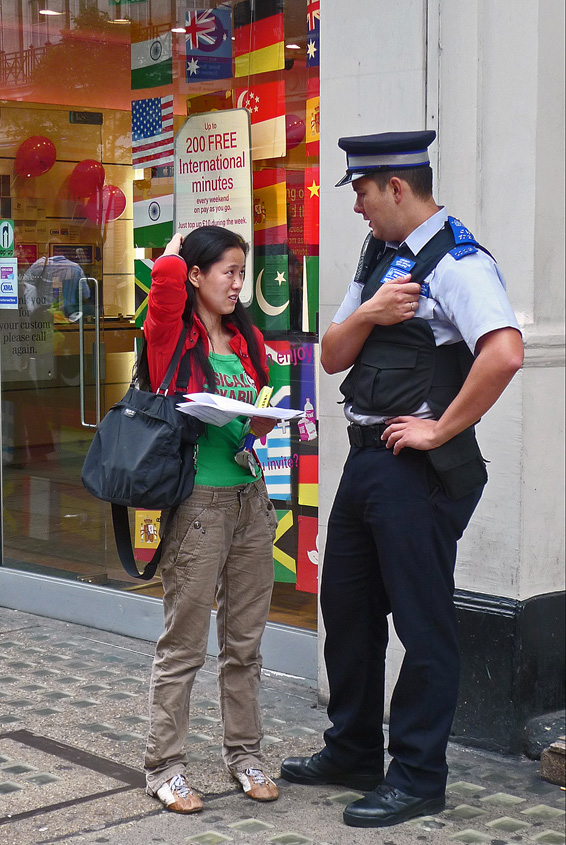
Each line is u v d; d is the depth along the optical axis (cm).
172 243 405
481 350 373
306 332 555
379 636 426
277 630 570
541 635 473
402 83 480
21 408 693
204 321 413
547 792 430
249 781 422
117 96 632
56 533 679
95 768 449
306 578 560
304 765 438
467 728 478
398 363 389
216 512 403
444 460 385
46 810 409
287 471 564
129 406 401
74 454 663
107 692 543
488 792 429
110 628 650
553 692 482
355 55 493
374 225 399
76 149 650
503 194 465
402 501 390
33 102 663
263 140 569
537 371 465
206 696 538
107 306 648
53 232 670
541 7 449
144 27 614
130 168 631
